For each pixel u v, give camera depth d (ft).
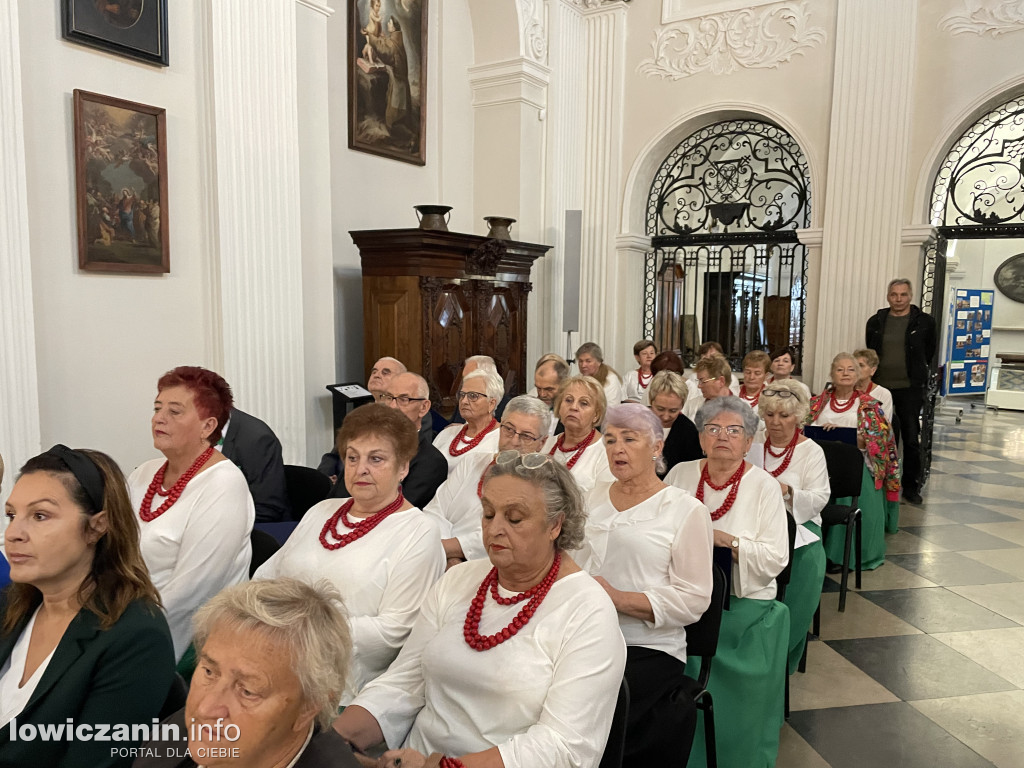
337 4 22.45
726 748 9.23
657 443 8.84
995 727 10.78
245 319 17.24
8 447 13.04
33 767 5.11
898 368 23.52
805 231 26.73
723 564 9.65
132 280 15.61
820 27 26.20
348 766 4.40
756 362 19.54
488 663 6.00
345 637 4.50
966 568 17.61
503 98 27.53
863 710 11.23
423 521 7.84
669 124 29.22
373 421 7.79
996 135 25.23
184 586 8.01
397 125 24.86
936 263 25.81
